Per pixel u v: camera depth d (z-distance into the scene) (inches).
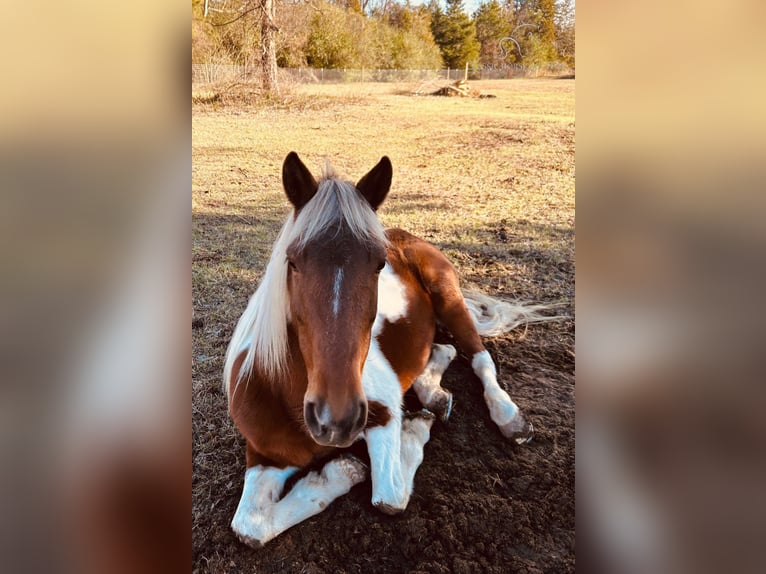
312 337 60.2
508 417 89.2
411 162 247.4
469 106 361.7
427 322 104.0
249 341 83.1
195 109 354.6
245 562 69.2
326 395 58.0
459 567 68.1
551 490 79.3
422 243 117.1
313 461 81.5
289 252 63.5
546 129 292.8
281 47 444.8
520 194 206.2
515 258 154.3
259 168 244.5
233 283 141.2
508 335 120.9
